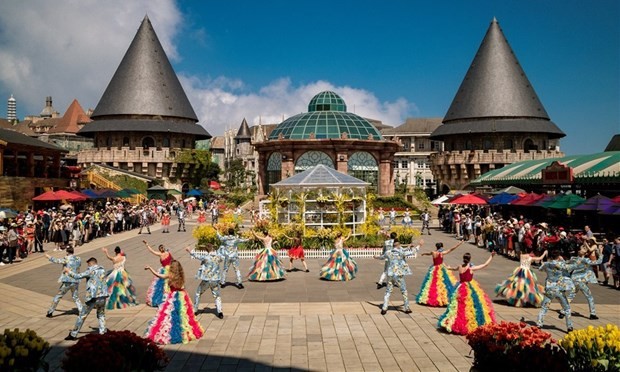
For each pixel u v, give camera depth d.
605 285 20.38
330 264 21.06
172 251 30.55
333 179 29.41
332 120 60.31
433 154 79.56
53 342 12.88
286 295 18.14
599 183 36.12
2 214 30.78
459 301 13.48
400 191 65.88
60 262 15.25
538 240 25.34
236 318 15.09
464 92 79.44
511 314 15.52
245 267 24.20
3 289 19.50
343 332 13.70
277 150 55.47
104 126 82.00
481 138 77.25
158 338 12.70
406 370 11.04
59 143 113.75
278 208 30.06
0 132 47.47
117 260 16.72
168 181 82.38
